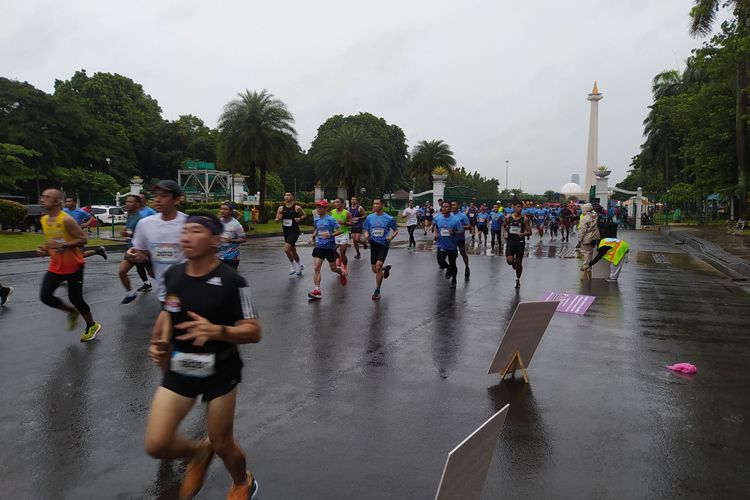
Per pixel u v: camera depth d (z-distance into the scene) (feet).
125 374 18.89
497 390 17.71
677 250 71.97
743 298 35.12
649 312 30.42
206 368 9.84
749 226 106.63
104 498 11.24
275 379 18.53
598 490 11.65
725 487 11.82
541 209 105.70
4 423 14.80
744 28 86.94
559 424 15.03
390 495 11.37
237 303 9.95
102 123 191.62
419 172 209.05
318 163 144.56
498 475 12.22
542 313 19.07
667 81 176.14
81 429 14.48
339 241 42.63
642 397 17.19
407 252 66.08
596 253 44.06
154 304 31.35
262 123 109.60
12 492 11.38
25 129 150.51
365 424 14.92
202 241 9.70
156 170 230.48
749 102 102.17
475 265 52.49
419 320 27.91
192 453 10.35
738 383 18.61
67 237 22.12
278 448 13.46
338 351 21.99
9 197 119.55
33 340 23.24
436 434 14.33
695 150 118.42
